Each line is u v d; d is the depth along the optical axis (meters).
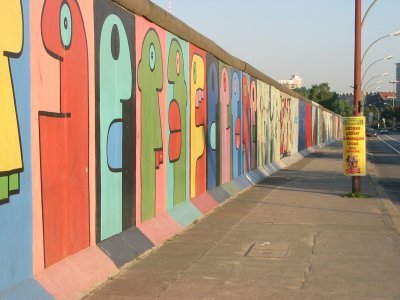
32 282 5.02
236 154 16.11
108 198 7.00
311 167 25.58
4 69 4.56
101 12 6.73
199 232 9.44
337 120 76.62
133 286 6.11
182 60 10.50
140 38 8.16
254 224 10.25
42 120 5.26
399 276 6.66
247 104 17.80
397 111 169.38
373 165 29.66
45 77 5.32
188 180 11.01
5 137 4.59
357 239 8.91
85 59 6.28
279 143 25.31
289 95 28.92
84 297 5.65
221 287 6.12
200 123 11.98
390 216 11.29
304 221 10.61
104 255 6.63
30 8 5.00
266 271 6.84
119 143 7.37
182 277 6.51
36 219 5.15
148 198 8.59
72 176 5.96
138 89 8.10
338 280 6.46
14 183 4.76
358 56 15.27
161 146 9.26
